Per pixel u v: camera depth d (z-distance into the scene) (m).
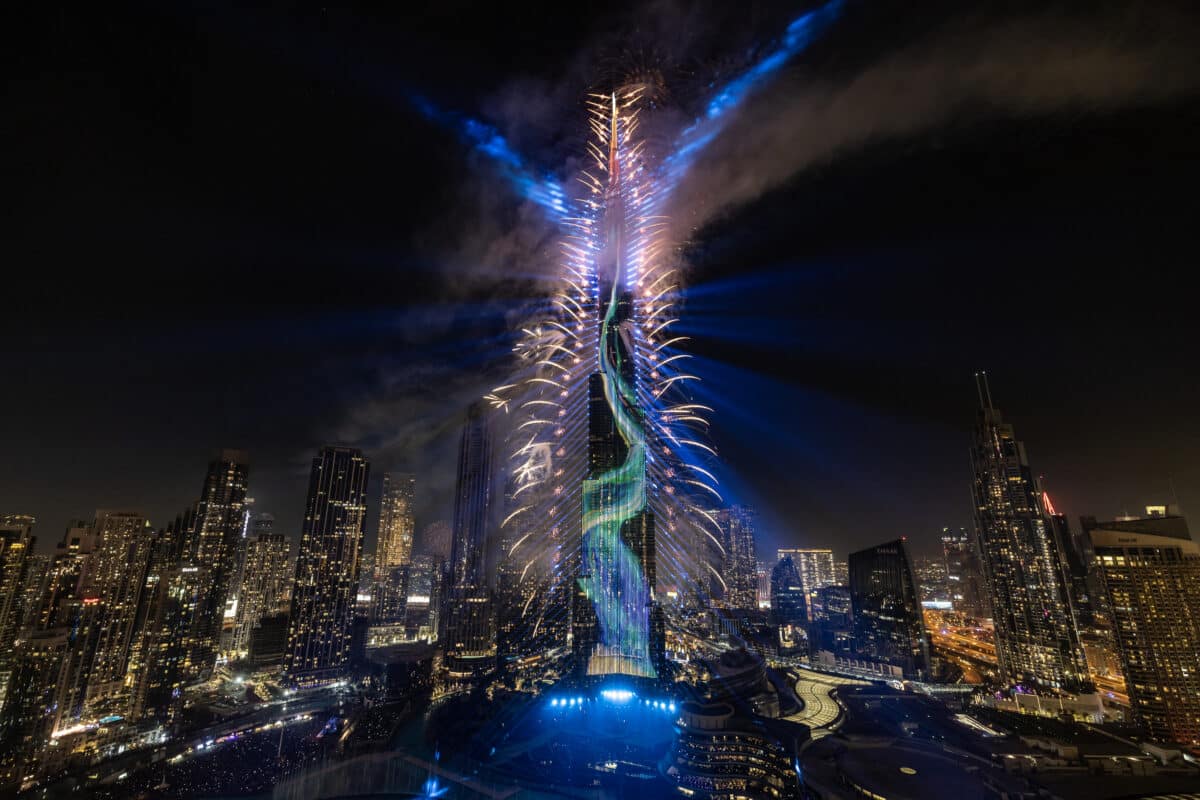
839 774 157.62
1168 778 165.38
